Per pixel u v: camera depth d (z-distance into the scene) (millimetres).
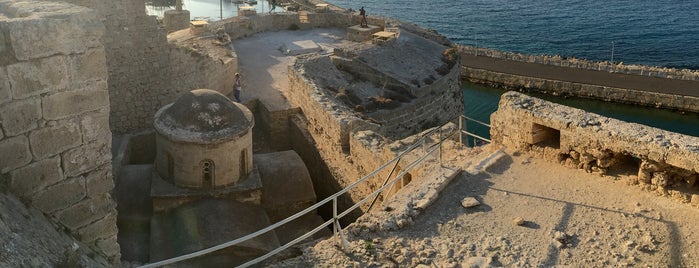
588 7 126062
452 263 11367
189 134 22625
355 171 24375
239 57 43500
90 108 10242
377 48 42031
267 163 26141
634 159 14922
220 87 35375
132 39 28359
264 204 24484
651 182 13656
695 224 12414
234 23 48250
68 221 10414
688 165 12648
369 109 34969
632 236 12125
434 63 43375
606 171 14453
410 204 13328
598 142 14156
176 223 21875
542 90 66000
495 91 67562
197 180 23078
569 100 64938
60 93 9805
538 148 15547
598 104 63719
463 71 70062
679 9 122250
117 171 24656
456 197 13891
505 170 15047
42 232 9258
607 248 11797
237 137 23188
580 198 13602
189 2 94000
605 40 98812
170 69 30172
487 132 55844
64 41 9648
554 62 70875
